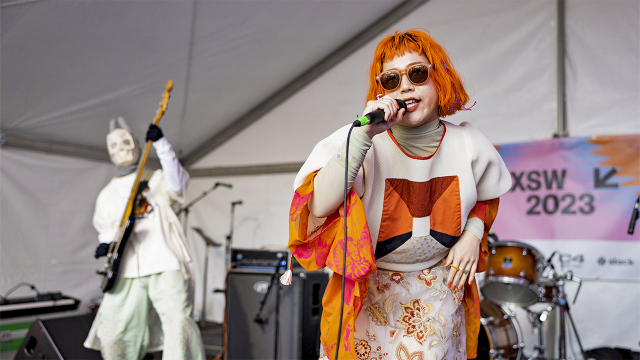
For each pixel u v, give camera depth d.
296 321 3.05
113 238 2.59
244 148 5.86
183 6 3.47
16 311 3.89
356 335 1.07
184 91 4.69
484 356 3.03
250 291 3.16
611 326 3.85
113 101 4.30
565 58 4.24
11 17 2.93
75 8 3.06
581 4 4.23
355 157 0.90
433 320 1.05
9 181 4.23
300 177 1.01
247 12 3.84
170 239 2.60
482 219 1.13
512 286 3.23
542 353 3.54
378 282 1.08
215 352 4.14
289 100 5.60
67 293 4.64
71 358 2.53
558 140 4.17
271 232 5.56
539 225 4.16
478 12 4.62
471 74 4.59
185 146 5.94
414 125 1.01
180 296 2.46
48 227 4.53
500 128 4.43
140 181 2.61
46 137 4.50
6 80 3.51
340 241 0.97
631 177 3.90
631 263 3.83
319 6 4.18
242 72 4.79
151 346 2.68
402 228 1.03
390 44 1.02
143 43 3.71
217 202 5.96
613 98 4.04
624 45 4.05
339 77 5.30
